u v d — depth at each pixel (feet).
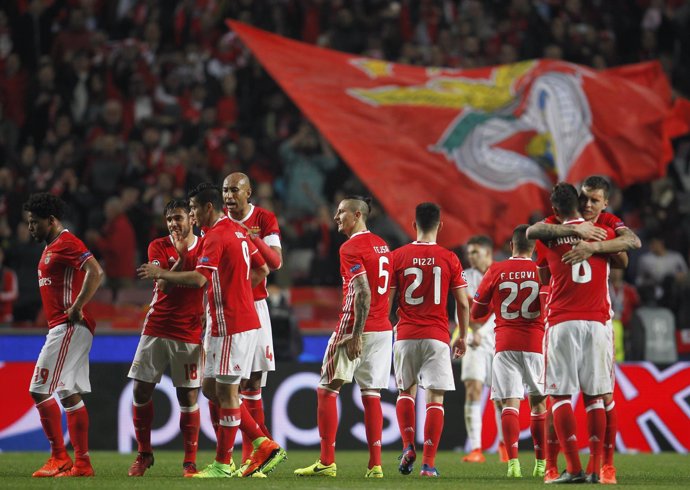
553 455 87.51
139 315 159.63
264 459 89.25
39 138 219.61
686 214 216.95
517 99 175.83
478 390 124.67
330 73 175.52
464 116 173.47
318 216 198.18
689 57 255.91
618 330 161.68
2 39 240.32
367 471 96.94
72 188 197.47
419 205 98.68
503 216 169.27
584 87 178.09
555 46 242.58
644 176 177.37
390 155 170.71
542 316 99.04
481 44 246.27
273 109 228.84
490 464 118.62
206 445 139.64
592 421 82.84
